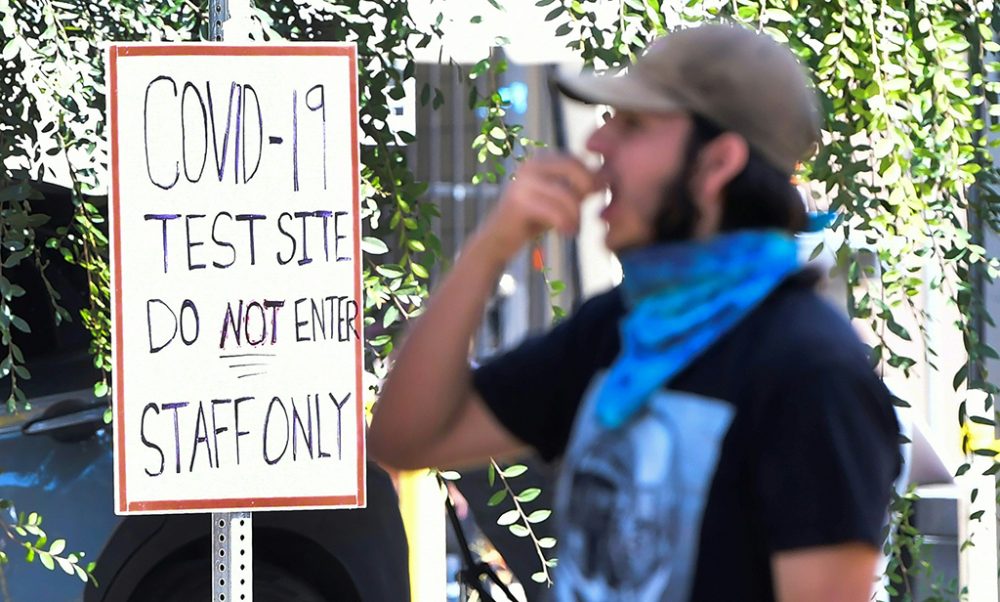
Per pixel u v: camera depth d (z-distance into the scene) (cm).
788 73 526
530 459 1333
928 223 1028
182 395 874
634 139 534
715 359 505
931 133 1045
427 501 1705
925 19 1016
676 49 533
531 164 562
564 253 2116
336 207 885
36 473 1348
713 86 521
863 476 473
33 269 1333
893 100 1005
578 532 529
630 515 509
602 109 895
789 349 490
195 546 1404
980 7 1096
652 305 531
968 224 1099
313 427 882
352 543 1421
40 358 1350
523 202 555
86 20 1058
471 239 588
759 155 523
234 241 880
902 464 516
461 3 1049
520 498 1058
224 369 877
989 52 1143
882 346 1032
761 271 514
